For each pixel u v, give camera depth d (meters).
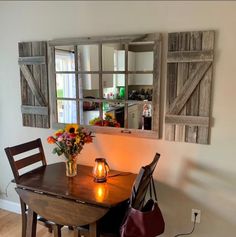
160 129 2.35
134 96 2.40
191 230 2.37
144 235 1.81
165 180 2.40
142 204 2.12
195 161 2.27
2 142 3.16
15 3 2.79
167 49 2.22
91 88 2.56
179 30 2.17
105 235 1.97
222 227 2.26
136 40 2.29
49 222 2.24
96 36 2.47
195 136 2.22
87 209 1.93
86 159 2.71
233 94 2.08
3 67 2.98
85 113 2.63
